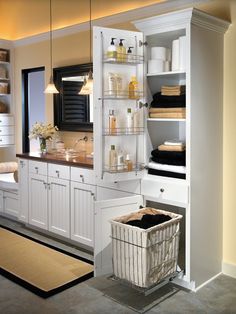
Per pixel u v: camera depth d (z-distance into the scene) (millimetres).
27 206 4496
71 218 3914
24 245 4027
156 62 3154
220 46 3176
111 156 3088
